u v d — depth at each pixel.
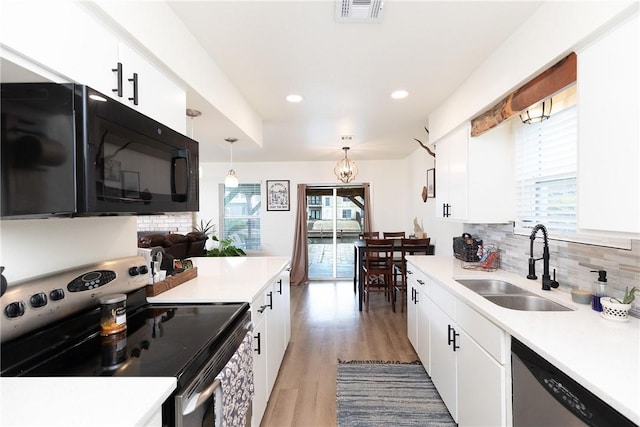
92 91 0.96
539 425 1.11
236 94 2.50
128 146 1.13
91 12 1.04
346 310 4.33
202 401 0.99
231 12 1.55
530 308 1.82
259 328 1.90
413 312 2.97
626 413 0.76
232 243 6.46
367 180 6.32
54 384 0.87
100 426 0.68
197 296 1.73
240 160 6.25
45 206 0.93
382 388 2.39
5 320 0.97
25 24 0.82
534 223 2.16
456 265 2.73
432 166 4.49
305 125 3.66
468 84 2.34
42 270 1.22
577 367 0.95
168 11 1.48
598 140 1.18
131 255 1.73
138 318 1.47
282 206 6.40
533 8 1.54
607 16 1.11
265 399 2.04
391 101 2.85
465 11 1.56
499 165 2.43
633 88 1.04
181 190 1.51
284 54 1.97
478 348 1.56
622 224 1.08
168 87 1.53
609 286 1.51
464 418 1.74
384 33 1.75
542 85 1.56
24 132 0.93
